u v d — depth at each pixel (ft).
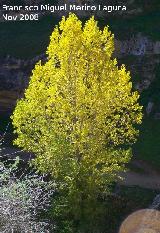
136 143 121.49
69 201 67.10
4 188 44.57
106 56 67.00
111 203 83.51
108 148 69.87
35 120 67.82
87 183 68.13
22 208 45.29
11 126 132.87
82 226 69.05
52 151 65.82
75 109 66.74
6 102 150.82
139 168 108.58
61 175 67.10
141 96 145.28
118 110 67.46
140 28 163.84
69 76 66.23
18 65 160.35
